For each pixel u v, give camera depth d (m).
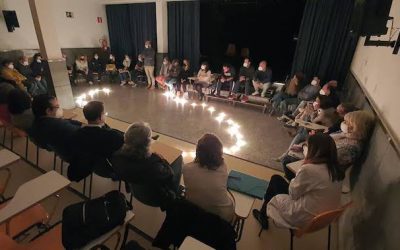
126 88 6.78
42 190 1.50
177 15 6.55
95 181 2.67
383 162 1.66
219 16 6.09
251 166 3.09
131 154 1.63
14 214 1.32
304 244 2.04
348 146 2.12
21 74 5.45
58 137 2.23
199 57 6.72
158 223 2.16
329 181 1.58
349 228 1.90
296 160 2.57
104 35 7.96
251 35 5.85
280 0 5.28
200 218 1.34
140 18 7.23
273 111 4.96
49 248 1.35
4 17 5.59
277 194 2.00
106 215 1.28
